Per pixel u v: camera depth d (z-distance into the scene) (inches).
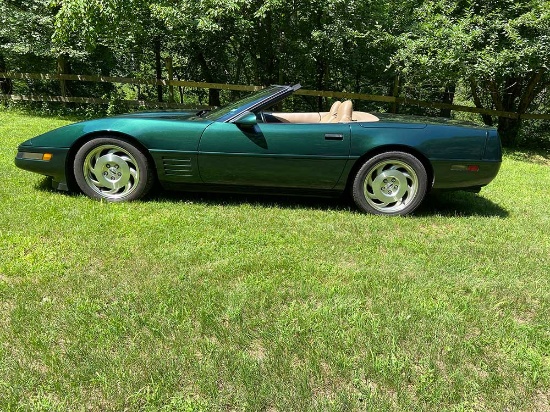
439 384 67.4
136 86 453.1
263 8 340.2
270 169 142.9
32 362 68.6
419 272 106.8
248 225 131.6
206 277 97.7
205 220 133.4
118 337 75.0
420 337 79.0
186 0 349.1
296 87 152.3
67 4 312.5
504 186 221.0
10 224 119.1
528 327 84.7
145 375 66.2
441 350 76.2
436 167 145.9
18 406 60.2
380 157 143.9
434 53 347.9
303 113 177.9
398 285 98.7
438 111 450.0
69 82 418.3
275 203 156.3
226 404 62.1
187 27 370.0
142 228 123.6
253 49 415.8
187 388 64.6
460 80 377.4
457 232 138.9
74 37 366.9
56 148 141.2
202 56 428.5
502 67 323.3
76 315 80.3
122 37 376.2
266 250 114.7
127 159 143.4
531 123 462.6
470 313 88.4
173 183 146.2
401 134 143.8
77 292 88.7
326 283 98.4
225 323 81.0
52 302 84.7
